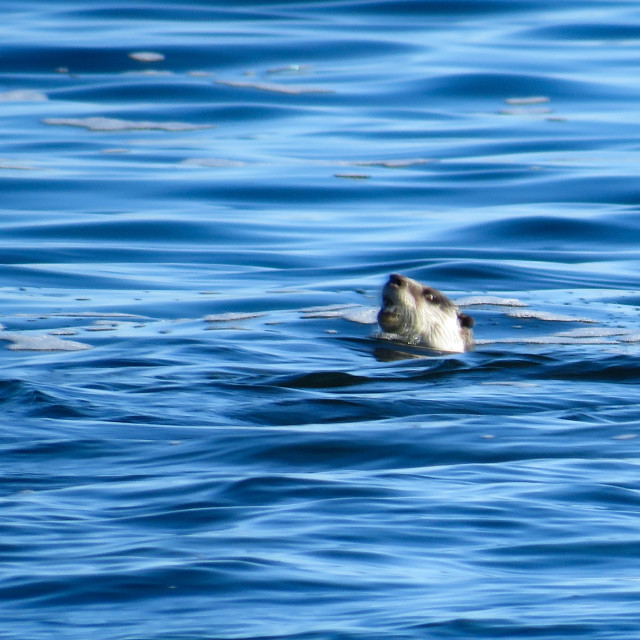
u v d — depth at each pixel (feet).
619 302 81.66
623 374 56.75
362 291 83.30
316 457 39.17
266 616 24.58
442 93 142.82
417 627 23.86
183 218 102.63
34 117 134.62
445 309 70.69
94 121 134.21
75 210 104.37
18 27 168.14
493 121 134.41
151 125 133.18
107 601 25.38
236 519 31.35
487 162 120.06
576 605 25.18
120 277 86.84
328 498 33.45
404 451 39.99
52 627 23.95
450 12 176.35
